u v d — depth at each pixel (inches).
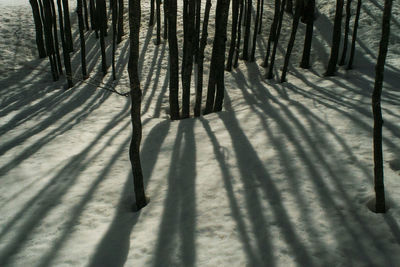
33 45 531.5
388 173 162.2
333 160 179.6
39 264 130.8
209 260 126.0
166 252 133.1
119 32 518.6
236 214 150.5
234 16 410.0
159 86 394.3
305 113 248.8
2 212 165.3
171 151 221.9
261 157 194.2
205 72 432.1
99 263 130.4
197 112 296.8
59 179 195.0
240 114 269.6
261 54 480.1
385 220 133.6
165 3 503.5
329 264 117.5
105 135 260.2
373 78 350.6
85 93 380.2
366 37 481.4
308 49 418.0
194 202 164.2
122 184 188.2
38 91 404.5
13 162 219.6
